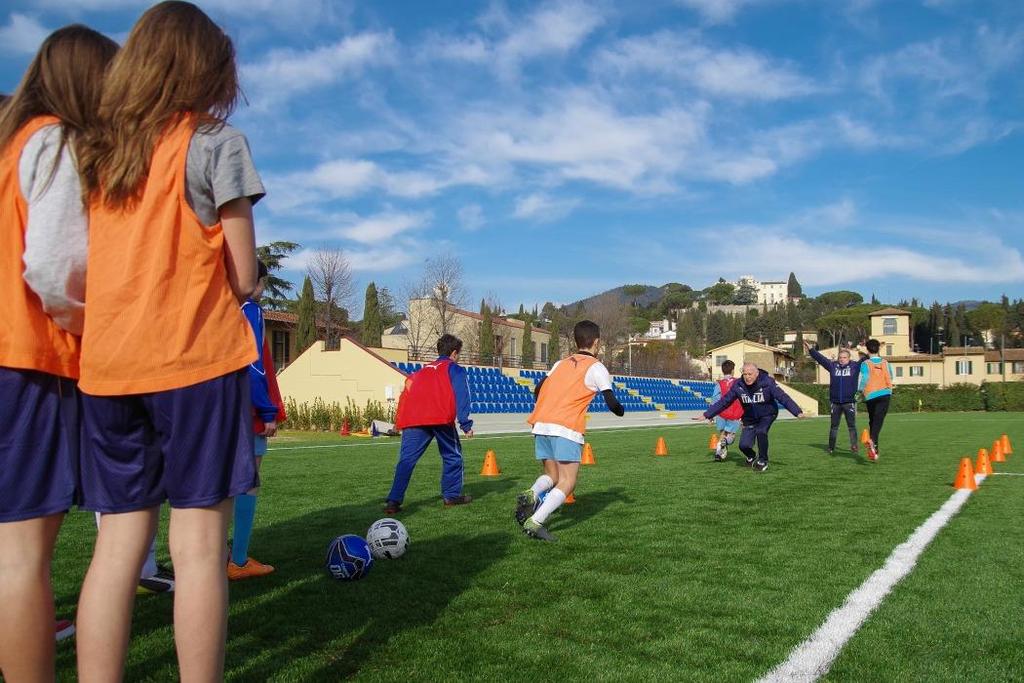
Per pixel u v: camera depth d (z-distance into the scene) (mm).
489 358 38250
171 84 2053
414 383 6957
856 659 3131
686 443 17156
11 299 2068
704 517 6695
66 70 2119
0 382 2049
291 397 26656
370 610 3771
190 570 2027
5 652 2008
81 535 5734
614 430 24078
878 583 4363
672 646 3275
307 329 38750
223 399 2082
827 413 50656
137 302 2004
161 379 1997
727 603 3941
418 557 5004
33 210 2053
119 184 2008
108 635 2027
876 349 12250
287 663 3021
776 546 5410
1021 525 6309
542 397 5953
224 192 2061
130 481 2096
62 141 2078
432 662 3055
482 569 4668
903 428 24953
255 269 2189
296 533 5848
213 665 2033
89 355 2018
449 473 7340
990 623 3627
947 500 7773
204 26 2156
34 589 2039
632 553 5160
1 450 2033
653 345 79500
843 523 6395
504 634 3418
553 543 5492
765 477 9977
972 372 73688
